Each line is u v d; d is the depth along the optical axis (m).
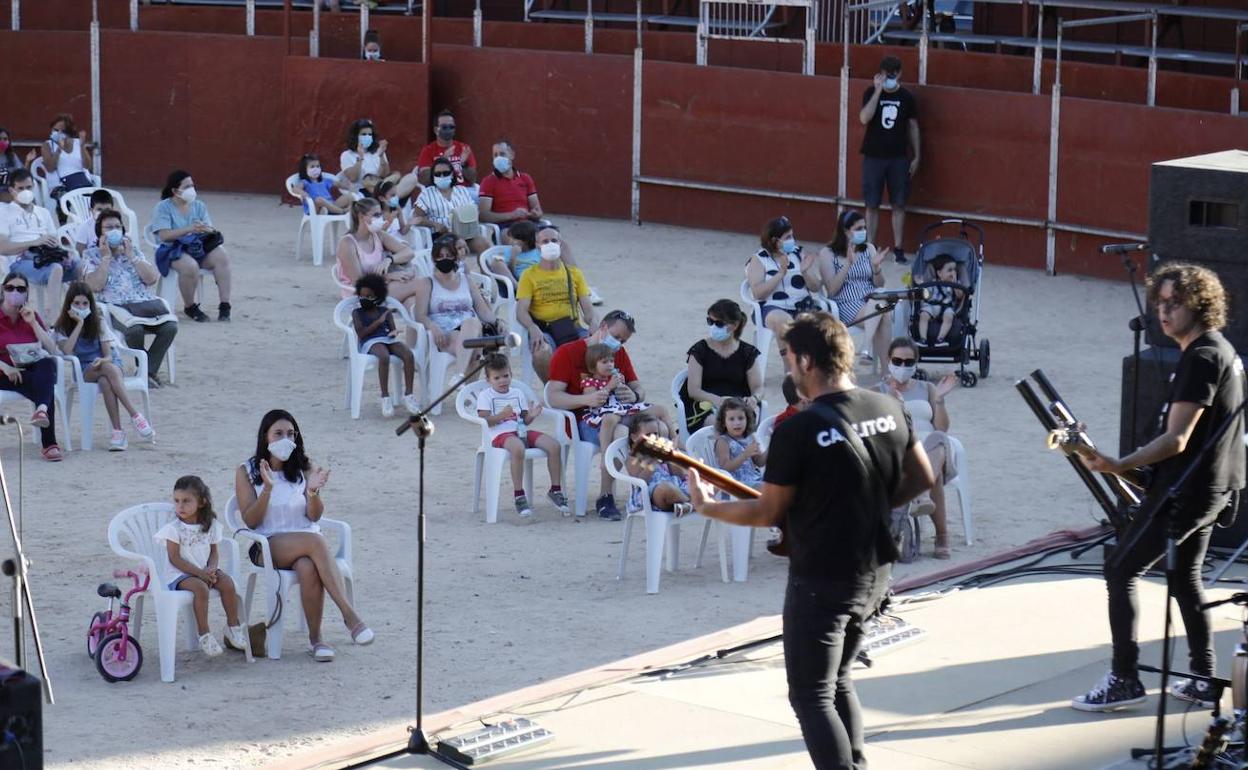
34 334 27.30
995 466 27.22
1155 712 15.74
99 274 31.30
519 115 52.38
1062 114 43.66
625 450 23.14
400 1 60.41
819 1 55.28
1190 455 15.02
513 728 15.46
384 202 40.06
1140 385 21.20
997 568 21.30
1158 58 50.50
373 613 20.50
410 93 52.38
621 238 48.88
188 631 19.45
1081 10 53.81
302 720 17.16
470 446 28.39
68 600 20.69
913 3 55.12
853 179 47.44
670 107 50.38
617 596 21.27
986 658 17.53
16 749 11.58
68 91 55.06
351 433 28.98
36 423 26.61
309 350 34.81
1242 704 13.98
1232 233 21.06
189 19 57.28
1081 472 16.23
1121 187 42.97
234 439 28.38
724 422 22.98
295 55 54.25
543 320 30.78
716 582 21.94
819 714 12.38
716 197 50.19
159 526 19.53
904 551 22.19
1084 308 40.19
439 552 23.00
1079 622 18.73
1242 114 42.34
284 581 19.06
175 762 15.96
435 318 30.70
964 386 32.56
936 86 45.72
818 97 47.72
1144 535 15.30
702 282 42.53
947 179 45.88
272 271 42.91
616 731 15.55
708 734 15.44
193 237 36.81
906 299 32.50
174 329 31.41
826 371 12.57
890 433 12.55
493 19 63.47
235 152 55.06
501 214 42.72
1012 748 14.95
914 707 16.06
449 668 18.64
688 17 59.03
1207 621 15.49
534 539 23.72
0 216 35.03
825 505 12.30
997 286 42.78
